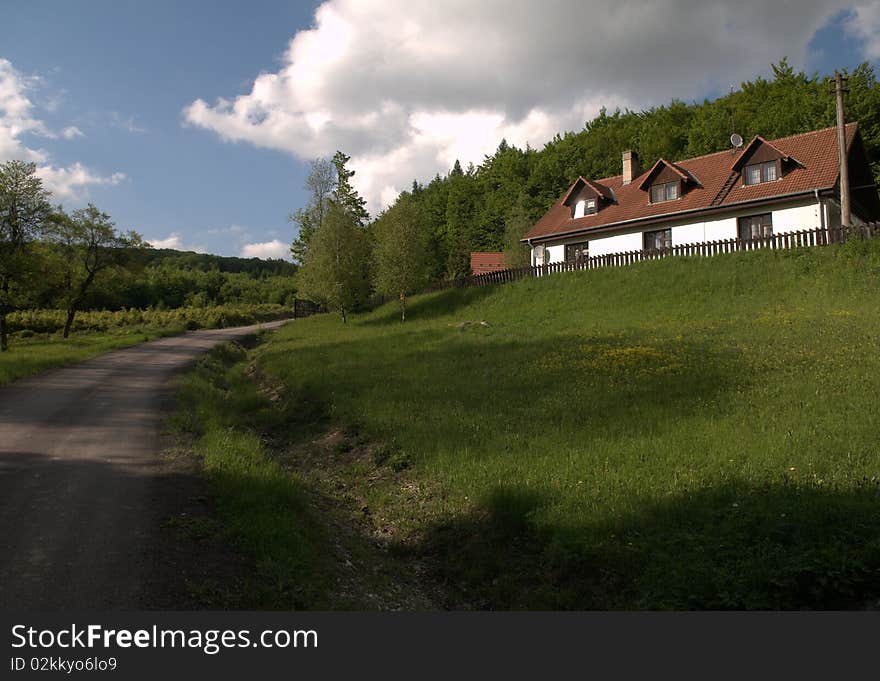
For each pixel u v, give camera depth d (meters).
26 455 9.48
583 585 6.38
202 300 92.06
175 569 5.84
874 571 5.20
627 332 19.86
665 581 5.80
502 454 9.89
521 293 31.25
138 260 40.91
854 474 7.20
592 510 7.45
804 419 9.38
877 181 40.97
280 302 94.31
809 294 21.05
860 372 11.72
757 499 6.86
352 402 14.07
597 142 80.06
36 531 6.52
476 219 92.31
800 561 5.47
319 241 38.00
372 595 6.46
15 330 46.56
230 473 8.59
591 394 12.52
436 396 13.74
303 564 6.37
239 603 5.47
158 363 22.75
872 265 21.25
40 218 28.06
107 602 5.20
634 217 34.09
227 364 26.56
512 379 14.66
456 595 6.89
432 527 8.44
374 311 42.22
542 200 79.75
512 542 7.56
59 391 15.66
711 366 13.64
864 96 43.34
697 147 60.53
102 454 9.70
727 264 25.19
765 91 62.06
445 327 26.88
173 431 11.35
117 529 6.64
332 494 9.97
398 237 36.38
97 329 49.22
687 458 8.48
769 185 29.44
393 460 10.68
